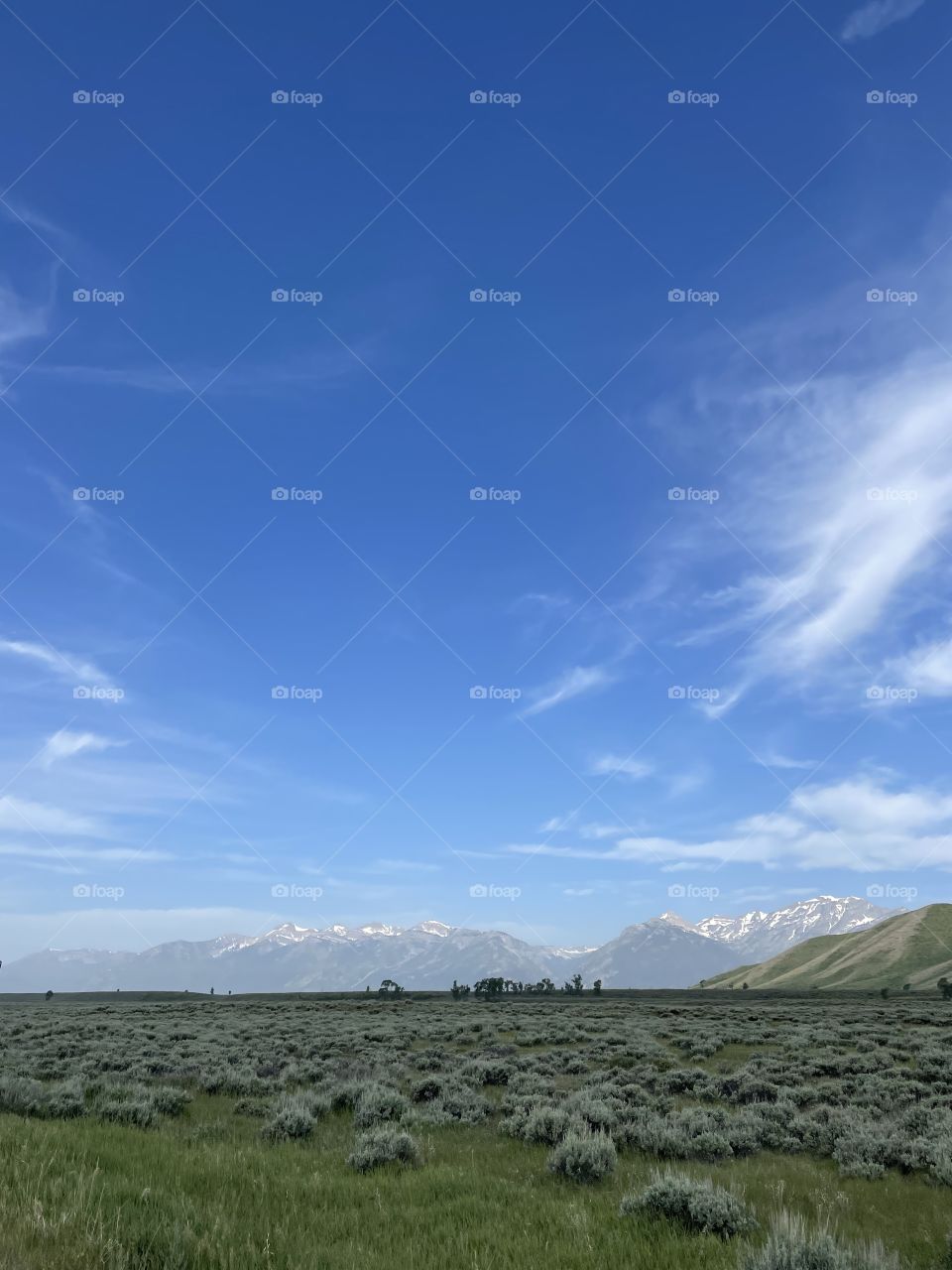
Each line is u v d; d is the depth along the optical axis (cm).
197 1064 2547
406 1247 761
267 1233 744
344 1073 2341
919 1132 1552
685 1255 756
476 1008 8088
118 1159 1017
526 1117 1523
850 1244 740
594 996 17238
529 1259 732
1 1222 639
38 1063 2573
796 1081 2331
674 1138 1367
